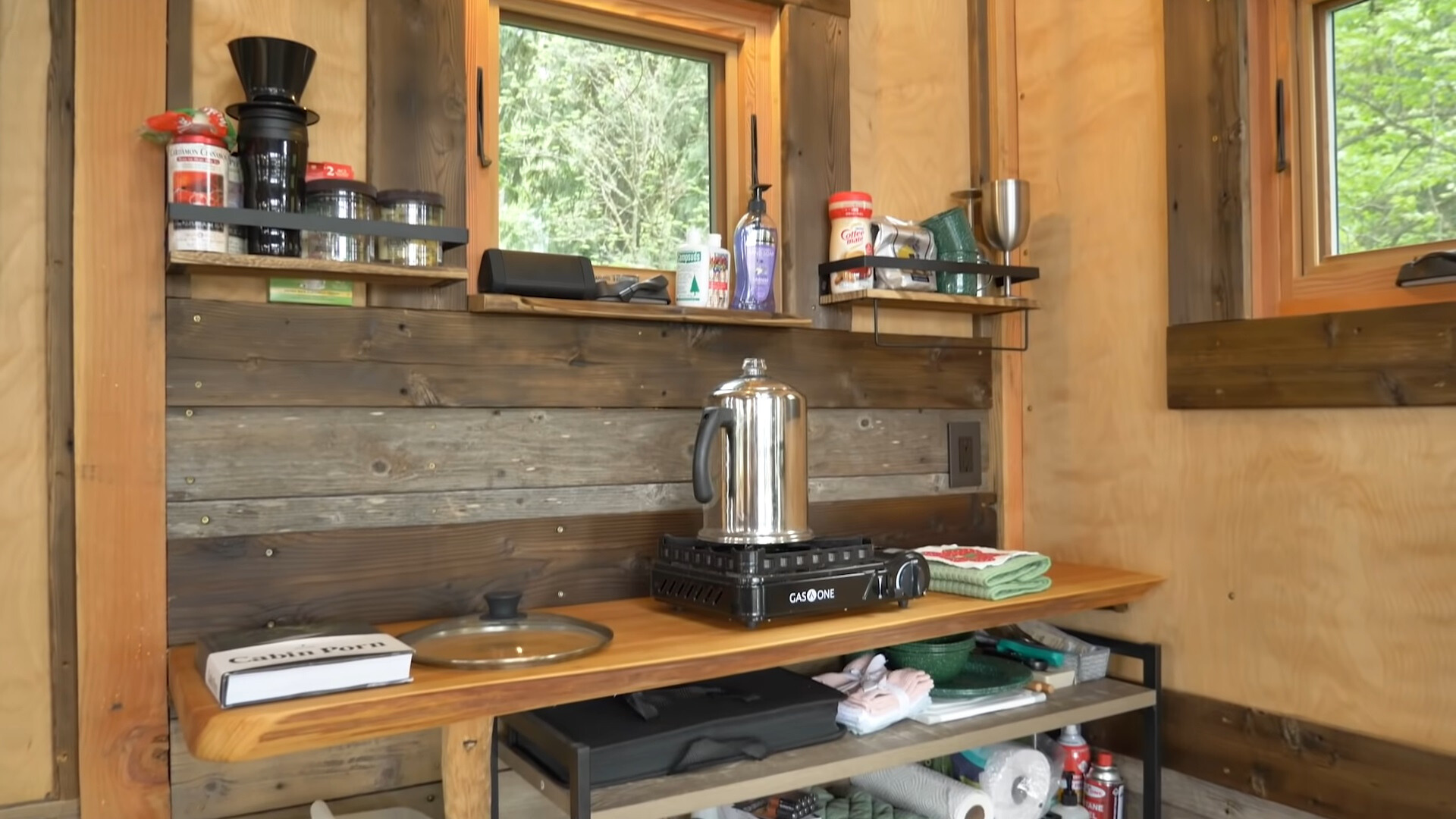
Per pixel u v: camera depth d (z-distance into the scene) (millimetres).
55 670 1452
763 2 2102
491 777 1597
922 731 1803
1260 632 1987
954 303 2188
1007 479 2443
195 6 1584
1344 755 1844
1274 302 2000
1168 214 2121
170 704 1525
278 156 1489
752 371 1822
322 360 1648
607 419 1926
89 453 1460
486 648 1501
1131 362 2221
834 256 2129
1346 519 1853
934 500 2350
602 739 1491
